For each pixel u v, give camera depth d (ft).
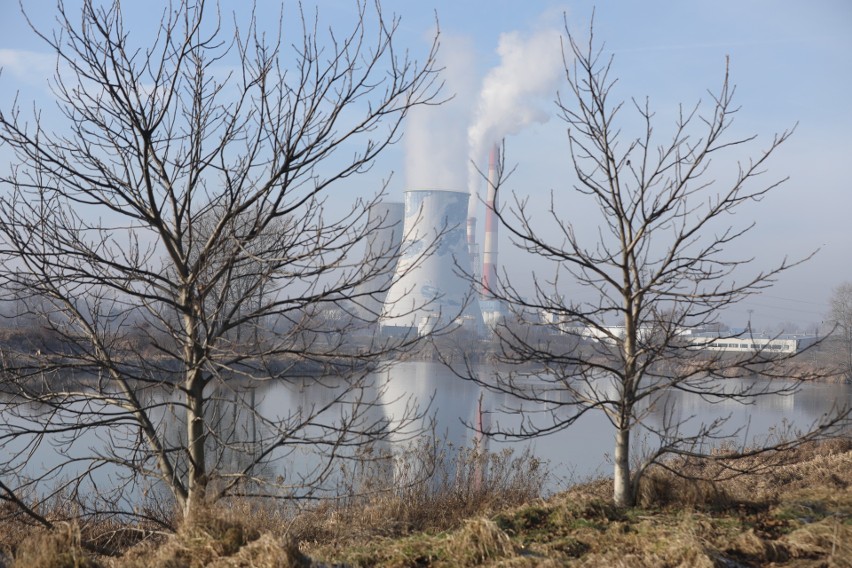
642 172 24.35
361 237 24.21
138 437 26.27
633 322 24.94
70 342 25.04
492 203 23.82
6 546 24.97
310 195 24.30
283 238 25.23
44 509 30.40
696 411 105.91
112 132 24.85
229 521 20.59
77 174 23.50
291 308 24.77
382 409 77.20
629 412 24.75
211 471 25.04
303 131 23.70
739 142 23.59
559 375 25.71
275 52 24.77
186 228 26.84
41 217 23.89
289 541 18.65
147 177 23.84
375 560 20.72
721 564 18.22
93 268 24.93
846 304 160.97
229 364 30.12
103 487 41.96
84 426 24.68
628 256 25.23
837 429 24.45
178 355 25.27
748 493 29.94
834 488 30.55
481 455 36.96
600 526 22.48
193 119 24.67
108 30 23.27
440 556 20.13
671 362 26.25
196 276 24.50
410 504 32.32
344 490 33.78
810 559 18.94
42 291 23.72
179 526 22.30
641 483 25.68
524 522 23.00
